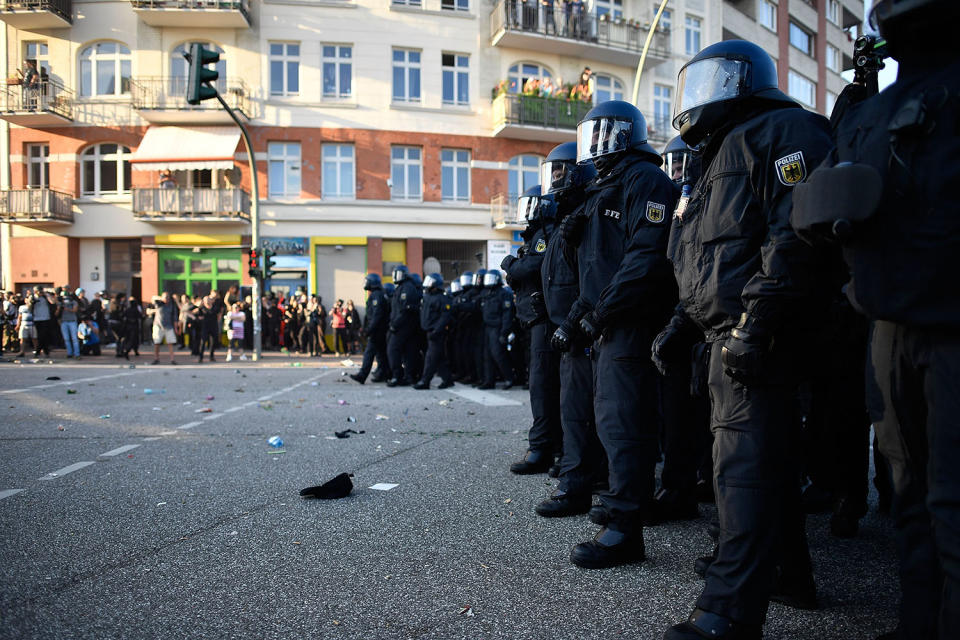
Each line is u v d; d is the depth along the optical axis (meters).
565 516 3.91
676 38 28.56
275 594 2.78
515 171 26.31
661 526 3.83
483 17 25.70
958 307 1.53
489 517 3.89
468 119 25.52
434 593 2.79
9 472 4.99
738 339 2.12
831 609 2.63
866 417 3.58
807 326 2.18
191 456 5.57
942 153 1.54
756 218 2.22
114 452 5.72
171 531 3.62
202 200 23.69
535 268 5.53
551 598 2.74
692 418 3.93
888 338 1.79
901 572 1.91
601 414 3.24
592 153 3.43
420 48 25.19
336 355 22.12
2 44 24.23
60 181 24.39
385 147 24.81
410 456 5.59
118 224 24.34
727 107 2.38
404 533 3.59
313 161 24.44
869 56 2.08
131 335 19.23
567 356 3.98
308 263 24.44
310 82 24.45
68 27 24.17
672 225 2.69
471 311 12.45
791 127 2.14
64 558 3.20
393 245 25.22
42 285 24.42
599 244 3.42
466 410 8.51
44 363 17.39
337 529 3.65
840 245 1.75
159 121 24.22
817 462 3.80
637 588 2.85
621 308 3.10
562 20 25.58
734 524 2.23
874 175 1.61
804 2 34.56
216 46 24.27
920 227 1.57
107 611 2.61
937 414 1.59
